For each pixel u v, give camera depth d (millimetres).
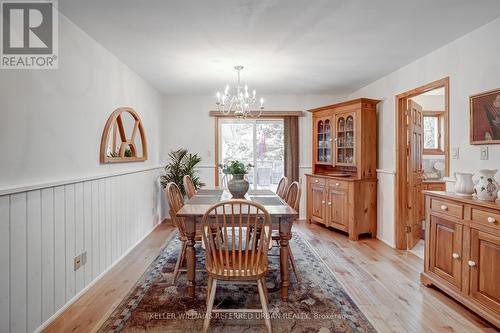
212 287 1881
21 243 1724
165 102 4973
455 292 2148
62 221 2105
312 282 2545
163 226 4547
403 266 2943
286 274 2232
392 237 3617
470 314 2047
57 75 2105
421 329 1874
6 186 1656
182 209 2330
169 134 4980
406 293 2359
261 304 1963
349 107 4090
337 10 2109
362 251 3406
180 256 2627
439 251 2338
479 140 2326
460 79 2570
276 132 5148
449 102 2701
